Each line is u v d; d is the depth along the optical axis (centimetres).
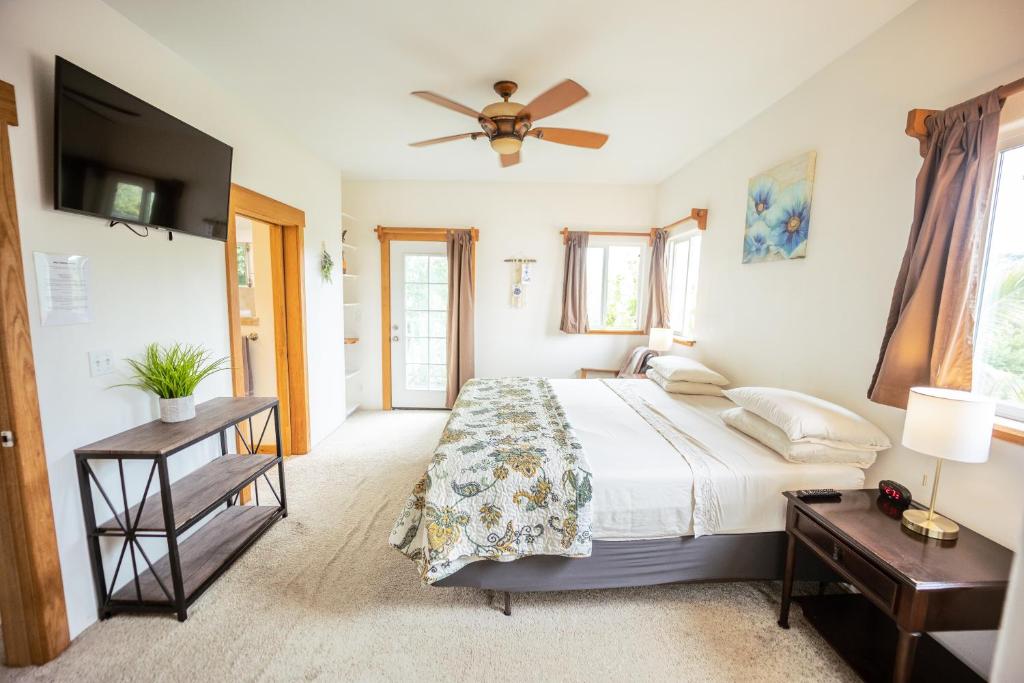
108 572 175
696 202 361
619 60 210
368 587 191
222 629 166
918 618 118
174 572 166
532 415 240
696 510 173
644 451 193
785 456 182
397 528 180
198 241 224
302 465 323
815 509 156
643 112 271
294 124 293
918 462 168
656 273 432
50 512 148
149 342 194
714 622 175
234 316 251
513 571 174
